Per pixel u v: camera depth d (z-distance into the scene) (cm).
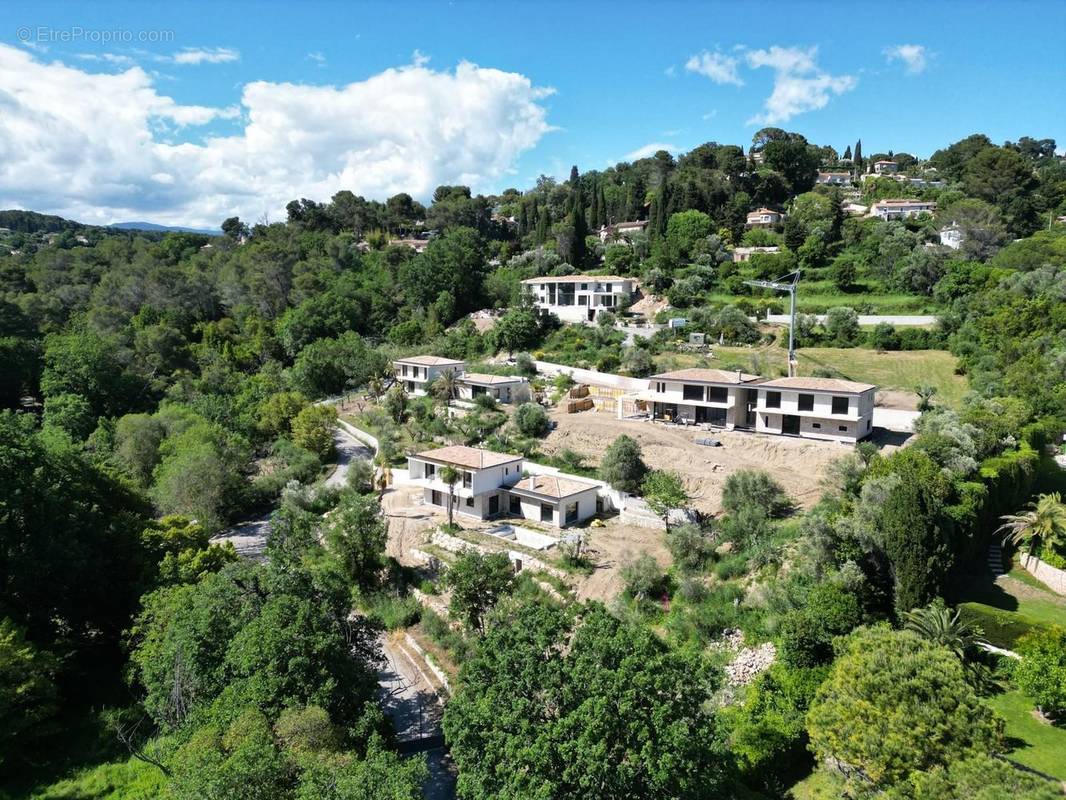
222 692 2744
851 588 3098
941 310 8375
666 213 13238
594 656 2136
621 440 5525
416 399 8594
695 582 3738
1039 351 6412
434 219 17725
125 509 4569
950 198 12606
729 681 3058
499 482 5616
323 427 7612
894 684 2111
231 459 6500
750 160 16462
